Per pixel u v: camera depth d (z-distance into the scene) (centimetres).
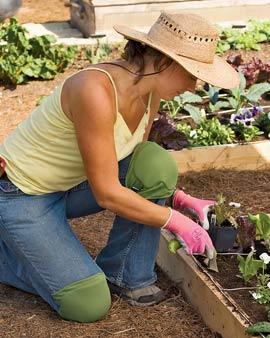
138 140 417
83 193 434
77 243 422
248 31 930
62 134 402
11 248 430
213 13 948
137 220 402
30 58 798
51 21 1020
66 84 396
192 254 432
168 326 419
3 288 459
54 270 416
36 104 748
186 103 691
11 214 414
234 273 439
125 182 422
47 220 416
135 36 387
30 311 435
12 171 416
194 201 453
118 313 430
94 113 382
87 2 911
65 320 425
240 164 613
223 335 405
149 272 435
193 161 602
